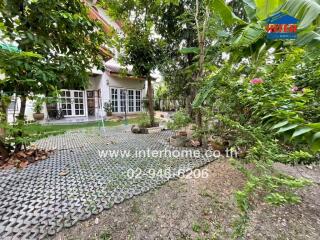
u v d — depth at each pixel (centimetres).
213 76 278
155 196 185
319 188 202
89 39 333
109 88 942
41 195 186
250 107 182
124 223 146
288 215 158
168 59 521
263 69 270
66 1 282
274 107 136
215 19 316
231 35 302
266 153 130
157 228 142
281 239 132
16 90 265
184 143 376
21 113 298
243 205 114
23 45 242
